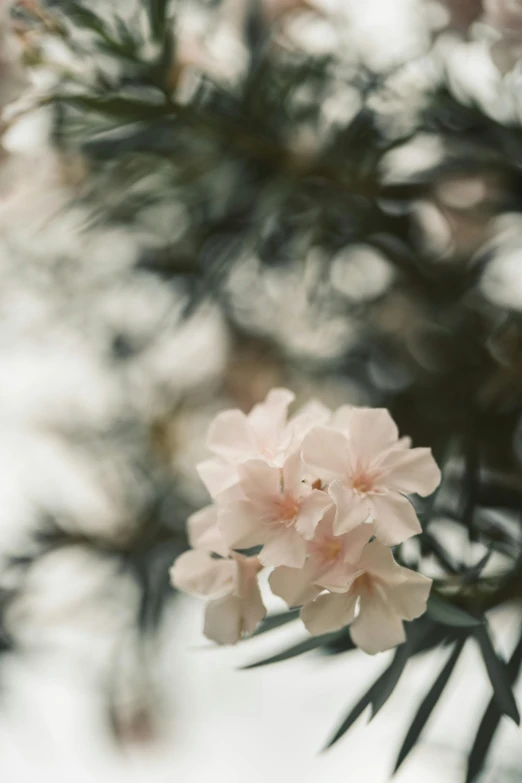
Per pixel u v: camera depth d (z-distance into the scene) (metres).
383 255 0.80
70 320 0.98
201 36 0.72
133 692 0.98
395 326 0.87
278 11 0.74
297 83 0.74
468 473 0.68
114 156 0.74
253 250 0.75
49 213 0.80
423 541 0.62
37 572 0.92
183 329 0.85
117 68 0.71
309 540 0.55
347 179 0.76
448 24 0.72
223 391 0.99
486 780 0.81
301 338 0.93
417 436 0.81
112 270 0.93
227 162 0.76
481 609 0.62
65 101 0.69
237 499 0.56
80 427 1.01
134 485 0.97
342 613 0.56
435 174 0.75
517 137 0.73
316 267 0.81
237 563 0.58
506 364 0.79
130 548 0.92
